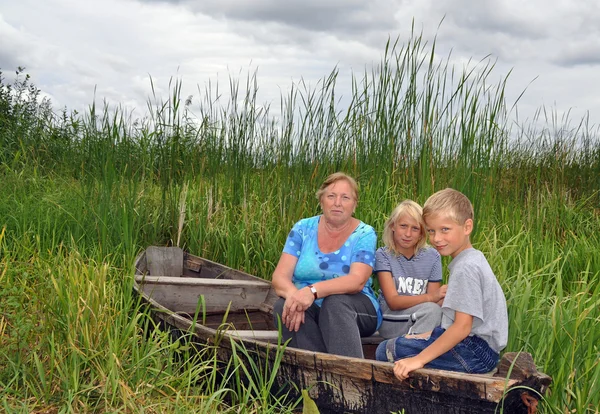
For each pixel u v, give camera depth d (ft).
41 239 11.28
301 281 8.02
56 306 7.69
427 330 6.93
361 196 11.41
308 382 6.62
